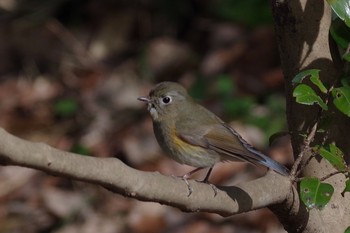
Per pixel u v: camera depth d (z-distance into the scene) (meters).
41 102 16.36
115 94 15.88
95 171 4.67
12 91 16.80
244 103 14.12
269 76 14.97
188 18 17.20
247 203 5.71
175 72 16.20
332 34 5.89
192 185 5.41
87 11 17.94
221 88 14.66
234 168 12.82
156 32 17.28
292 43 6.06
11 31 17.81
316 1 6.00
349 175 5.55
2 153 4.21
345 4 5.60
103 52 17.33
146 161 13.84
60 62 17.28
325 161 6.04
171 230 12.16
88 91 16.23
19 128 15.73
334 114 6.00
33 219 13.14
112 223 12.63
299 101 5.47
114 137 14.66
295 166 5.89
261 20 16.16
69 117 15.73
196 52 16.53
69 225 12.84
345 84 5.75
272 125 13.54
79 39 17.61
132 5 17.75
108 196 13.22
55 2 18.05
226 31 16.55
